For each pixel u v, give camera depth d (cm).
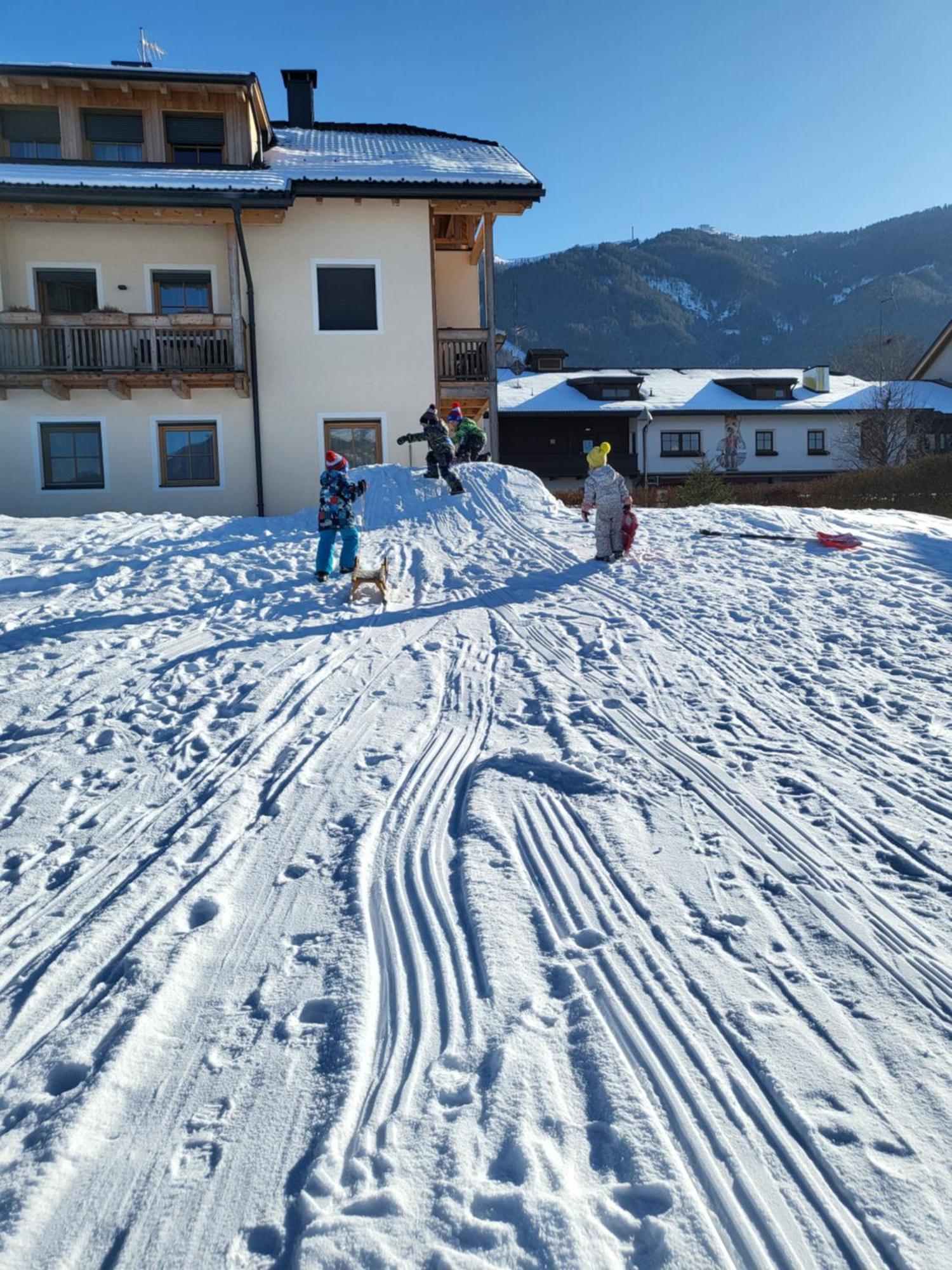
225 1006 276
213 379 1875
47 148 2023
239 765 489
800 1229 192
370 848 386
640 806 420
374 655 718
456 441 1811
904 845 374
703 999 271
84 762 500
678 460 4378
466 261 2347
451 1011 271
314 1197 202
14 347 1833
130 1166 212
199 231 1956
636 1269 183
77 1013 276
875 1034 253
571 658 692
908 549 1158
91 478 1944
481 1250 187
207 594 954
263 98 2147
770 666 660
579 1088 236
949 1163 208
